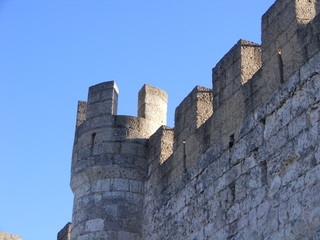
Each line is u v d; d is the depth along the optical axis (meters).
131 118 27.84
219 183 21.70
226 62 22.78
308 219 17.34
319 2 19.88
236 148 21.17
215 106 22.91
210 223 21.72
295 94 18.84
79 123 29.48
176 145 25.12
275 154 19.17
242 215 20.12
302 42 18.97
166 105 29.11
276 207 18.62
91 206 26.64
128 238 26.02
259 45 22.42
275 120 19.52
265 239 18.80
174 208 24.25
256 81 20.83
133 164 27.14
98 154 27.22
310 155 17.78
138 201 26.77
